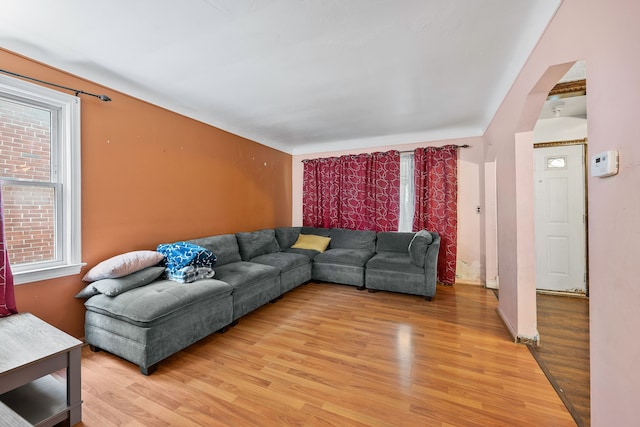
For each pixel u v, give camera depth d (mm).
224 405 1598
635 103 906
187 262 2518
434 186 4172
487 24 1760
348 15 1676
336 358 2100
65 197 2184
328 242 4625
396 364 2020
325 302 3369
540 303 3301
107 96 2357
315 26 1782
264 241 4062
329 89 2736
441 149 4133
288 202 5301
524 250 2301
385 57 2158
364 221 4664
